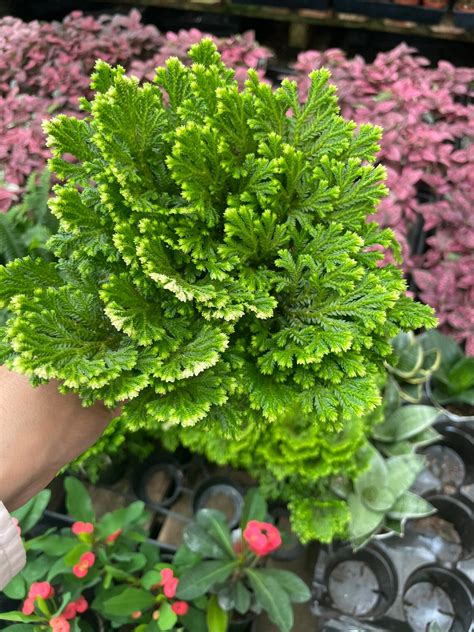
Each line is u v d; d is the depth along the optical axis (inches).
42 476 13.4
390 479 25.8
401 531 25.5
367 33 52.1
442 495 28.1
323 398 13.0
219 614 23.3
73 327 12.6
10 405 12.6
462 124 34.6
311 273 13.4
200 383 12.7
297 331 13.4
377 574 26.9
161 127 13.7
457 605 26.0
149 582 22.4
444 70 37.1
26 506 23.7
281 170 13.3
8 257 26.2
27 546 22.9
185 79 13.9
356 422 24.5
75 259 13.4
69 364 11.7
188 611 23.6
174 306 13.3
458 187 32.2
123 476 30.2
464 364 28.8
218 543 23.8
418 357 28.9
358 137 14.3
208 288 12.5
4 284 12.6
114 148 12.6
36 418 12.7
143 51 40.4
